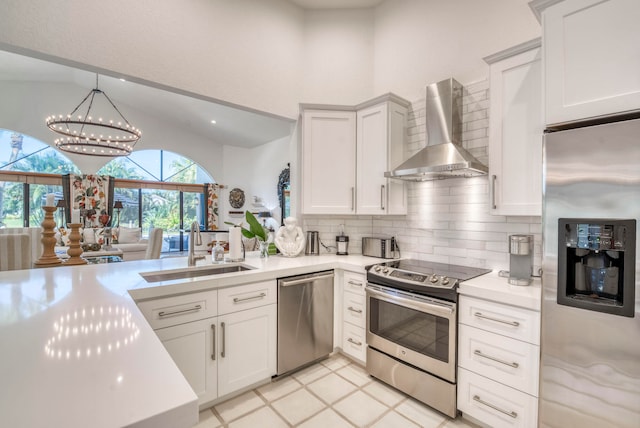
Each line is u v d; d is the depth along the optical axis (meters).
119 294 1.36
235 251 2.57
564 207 1.34
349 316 2.55
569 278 1.35
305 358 2.41
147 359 0.74
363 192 2.73
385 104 2.59
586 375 1.29
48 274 1.84
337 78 3.16
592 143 1.27
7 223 6.52
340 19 3.18
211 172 9.06
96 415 0.53
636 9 1.25
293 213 3.14
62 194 7.14
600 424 1.26
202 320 1.87
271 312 2.21
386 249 2.78
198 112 7.21
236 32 2.66
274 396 2.09
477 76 2.42
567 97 1.41
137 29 2.15
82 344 0.82
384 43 3.09
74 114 7.01
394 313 2.17
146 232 8.37
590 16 1.35
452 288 1.85
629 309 1.19
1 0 1.72
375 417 1.88
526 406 1.57
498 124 1.95
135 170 8.15
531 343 1.55
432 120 2.39
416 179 2.63
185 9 2.38
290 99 3.03
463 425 1.82
